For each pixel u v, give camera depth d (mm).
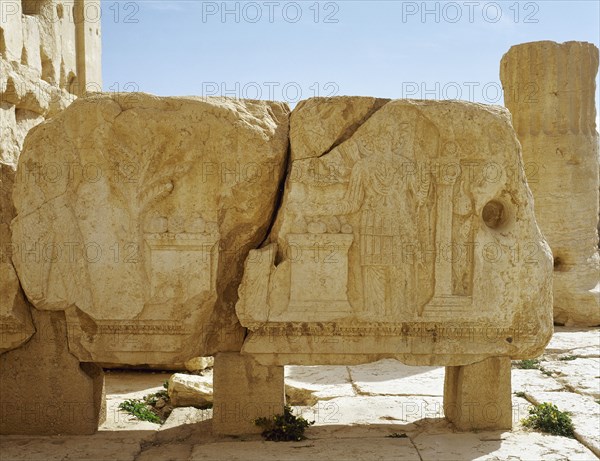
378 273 4711
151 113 4617
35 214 4680
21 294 4766
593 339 8680
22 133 7652
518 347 4840
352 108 4730
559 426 4914
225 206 4684
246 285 4676
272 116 4832
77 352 4805
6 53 7832
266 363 4781
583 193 10078
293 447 4586
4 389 4836
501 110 4742
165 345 4727
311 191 4676
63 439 4754
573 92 10023
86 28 11148
